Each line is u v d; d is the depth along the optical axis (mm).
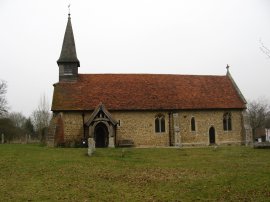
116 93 44625
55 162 25219
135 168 23516
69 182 18844
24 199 15367
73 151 32656
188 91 47375
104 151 32750
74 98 42969
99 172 21734
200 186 17844
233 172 21203
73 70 45219
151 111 43719
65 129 41438
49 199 15453
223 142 46062
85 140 40656
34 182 18766
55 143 40500
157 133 43719
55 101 42312
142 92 45500
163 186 18047
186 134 44688
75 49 46000
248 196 15805
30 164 24312
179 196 16125
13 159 26531
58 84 44500
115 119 42719
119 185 18250
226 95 48312
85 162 25531
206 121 45719
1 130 67312
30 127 86688
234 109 47062
